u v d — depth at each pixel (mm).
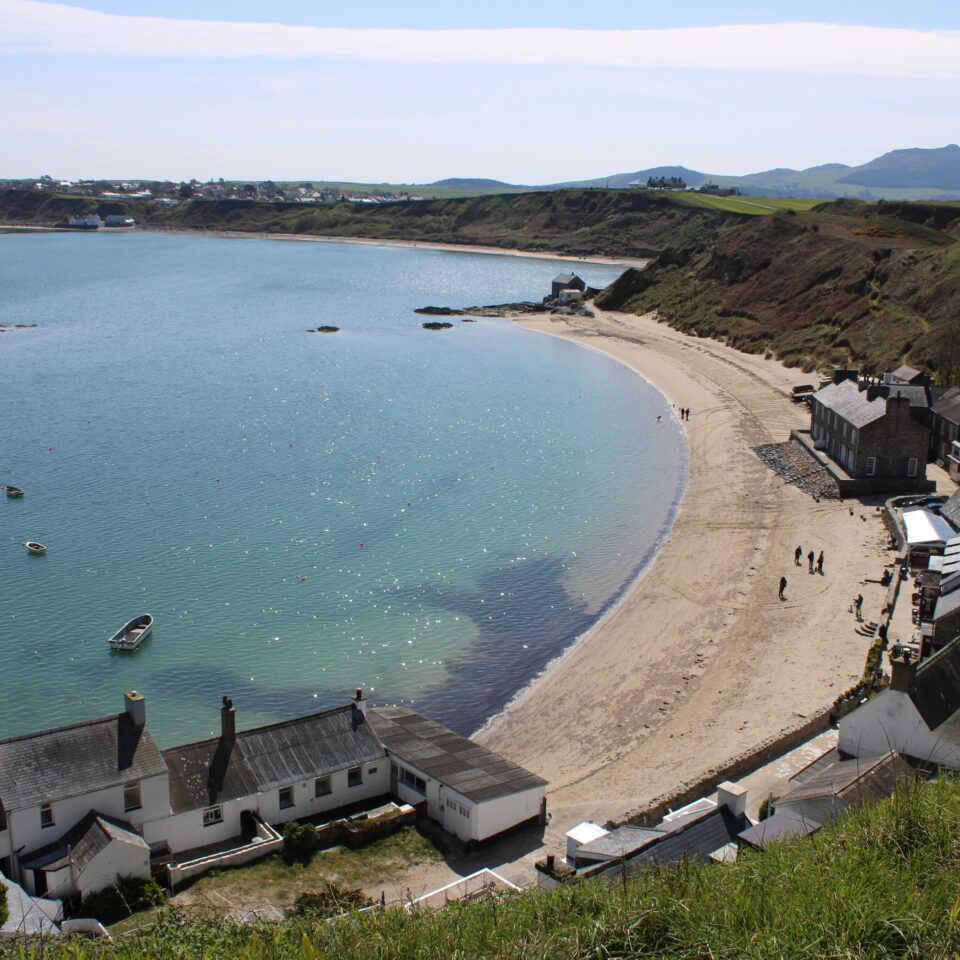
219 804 42125
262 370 162000
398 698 61688
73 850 37344
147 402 137250
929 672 44938
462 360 174750
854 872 17250
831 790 35562
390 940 17500
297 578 79000
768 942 14867
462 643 68938
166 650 66938
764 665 62500
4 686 61875
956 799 20734
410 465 109500
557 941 16453
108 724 41844
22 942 22422
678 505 96312
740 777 46906
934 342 131750
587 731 56438
